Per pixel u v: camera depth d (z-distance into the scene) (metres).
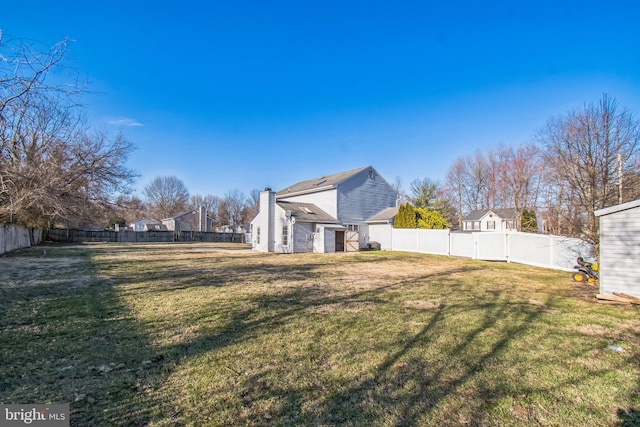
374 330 4.97
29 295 7.03
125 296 7.08
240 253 20.02
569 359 3.98
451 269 12.90
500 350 4.23
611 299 7.22
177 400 2.93
